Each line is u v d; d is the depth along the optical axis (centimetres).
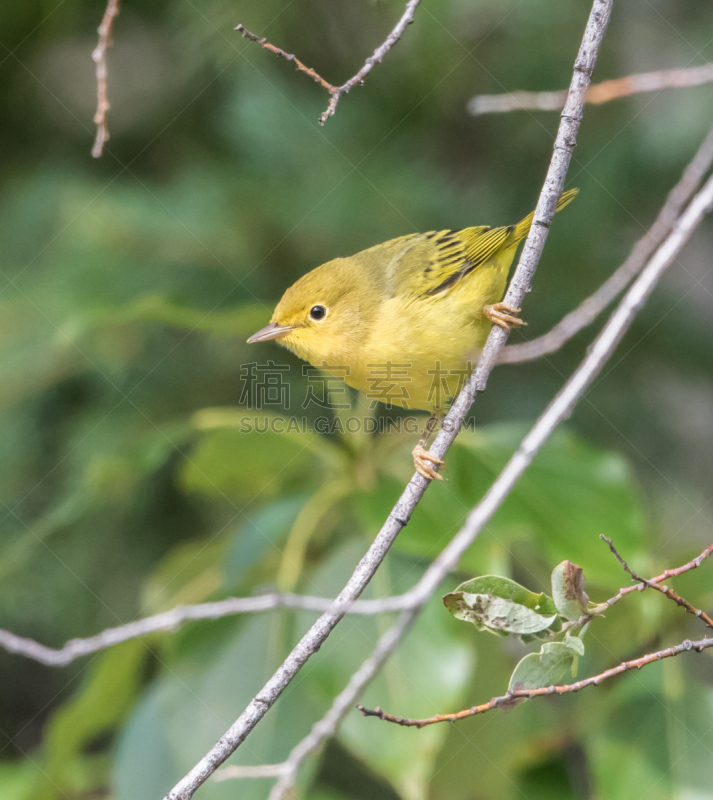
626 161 1009
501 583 493
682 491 1020
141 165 1097
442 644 680
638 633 755
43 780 790
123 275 969
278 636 729
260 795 671
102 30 597
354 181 1008
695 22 1023
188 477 871
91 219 971
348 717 667
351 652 695
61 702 1152
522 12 989
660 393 1062
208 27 997
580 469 755
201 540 998
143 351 977
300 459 849
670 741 681
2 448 974
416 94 1016
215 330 834
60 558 983
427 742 655
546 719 779
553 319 1009
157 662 959
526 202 1029
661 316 1037
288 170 1016
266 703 506
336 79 1026
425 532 731
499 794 755
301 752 550
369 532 741
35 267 989
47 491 980
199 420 796
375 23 999
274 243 1005
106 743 1078
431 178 1038
